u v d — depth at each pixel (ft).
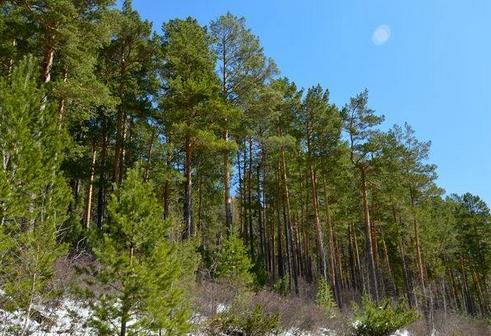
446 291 167.32
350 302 83.87
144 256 27.35
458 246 156.97
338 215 113.80
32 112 31.48
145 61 82.33
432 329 78.48
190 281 35.06
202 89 65.26
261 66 79.66
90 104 59.98
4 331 25.32
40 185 29.14
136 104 77.66
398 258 144.56
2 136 28.68
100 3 56.24
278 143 84.07
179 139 72.90
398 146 103.55
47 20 51.11
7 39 52.24
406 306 85.87
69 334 27.89
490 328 96.68
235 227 53.06
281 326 44.09
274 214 125.08
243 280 47.24
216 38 80.33
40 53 56.70
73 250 42.45
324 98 96.07
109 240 26.17
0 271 26.40
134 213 27.58
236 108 70.64
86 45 56.80
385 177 94.53
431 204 126.52
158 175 70.64
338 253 124.47
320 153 93.04
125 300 25.71
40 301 28.04
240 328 39.19
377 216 119.65
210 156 89.71
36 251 26.50
